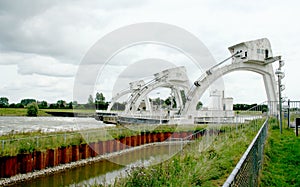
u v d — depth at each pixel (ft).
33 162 65.21
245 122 91.97
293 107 94.17
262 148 38.19
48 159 68.64
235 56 136.67
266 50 135.23
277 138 63.82
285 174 33.60
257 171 28.12
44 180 61.46
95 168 70.90
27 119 247.91
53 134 79.66
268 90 140.56
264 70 136.87
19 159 62.59
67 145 73.72
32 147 65.82
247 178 18.78
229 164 35.06
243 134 59.21
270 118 92.02
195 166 34.30
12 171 60.64
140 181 32.58
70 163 73.61
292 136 66.95
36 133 82.02
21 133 81.25
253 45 132.26
